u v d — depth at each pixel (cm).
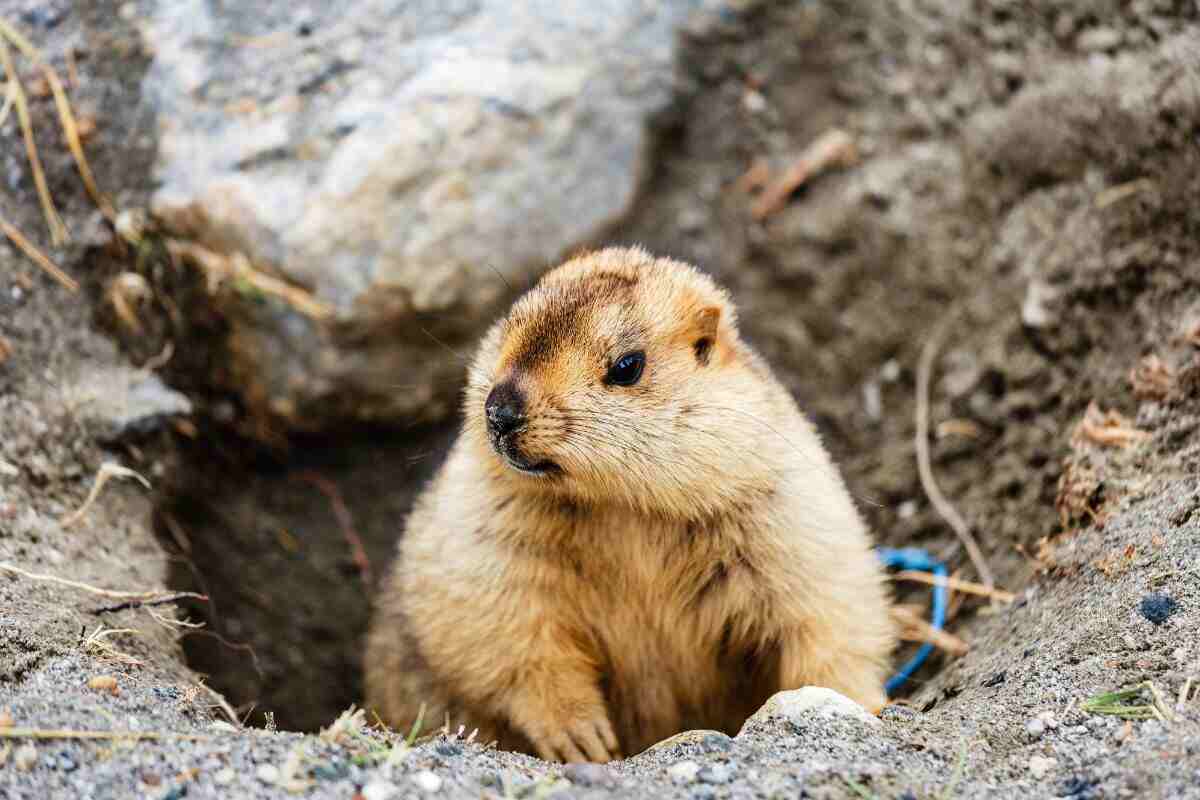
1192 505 472
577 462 453
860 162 771
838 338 757
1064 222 668
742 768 380
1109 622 438
